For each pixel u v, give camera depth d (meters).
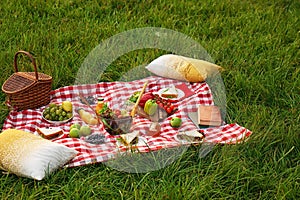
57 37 6.12
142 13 6.82
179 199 4.04
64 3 6.89
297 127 4.75
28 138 4.36
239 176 4.27
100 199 4.10
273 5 7.11
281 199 4.06
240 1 7.23
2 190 4.12
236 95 5.30
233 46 6.12
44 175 4.18
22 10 6.64
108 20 6.59
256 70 5.63
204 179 4.20
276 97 5.24
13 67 5.53
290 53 5.96
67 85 5.46
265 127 4.76
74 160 4.38
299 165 4.36
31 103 5.01
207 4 7.06
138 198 4.05
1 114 4.92
